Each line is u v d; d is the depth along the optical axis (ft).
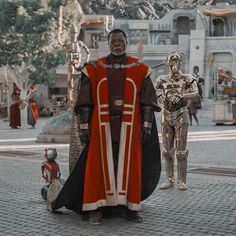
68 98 57.88
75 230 20.51
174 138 29.32
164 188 28.99
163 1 195.72
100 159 21.61
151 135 22.85
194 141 58.44
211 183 30.78
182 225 21.20
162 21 156.87
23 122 96.99
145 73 22.06
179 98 28.68
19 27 109.81
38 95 134.82
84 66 22.12
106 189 21.48
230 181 31.48
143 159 22.86
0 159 42.27
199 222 21.67
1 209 24.20
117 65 21.94
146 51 144.97
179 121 28.73
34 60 112.88
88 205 21.11
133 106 21.80
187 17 155.53
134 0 184.34
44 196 25.40
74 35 56.39
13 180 31.99
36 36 110.22
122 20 157.69
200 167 37.63
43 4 111.24
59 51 112.68
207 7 152.66
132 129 21.76
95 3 175.63
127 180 21.61
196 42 140.15
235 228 20.72
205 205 24.90
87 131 21.67
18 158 42.96
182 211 23.67
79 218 22.40
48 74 114.52
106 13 175.52
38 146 52.85
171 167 29.40
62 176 33.01
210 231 20.29
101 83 21.77
